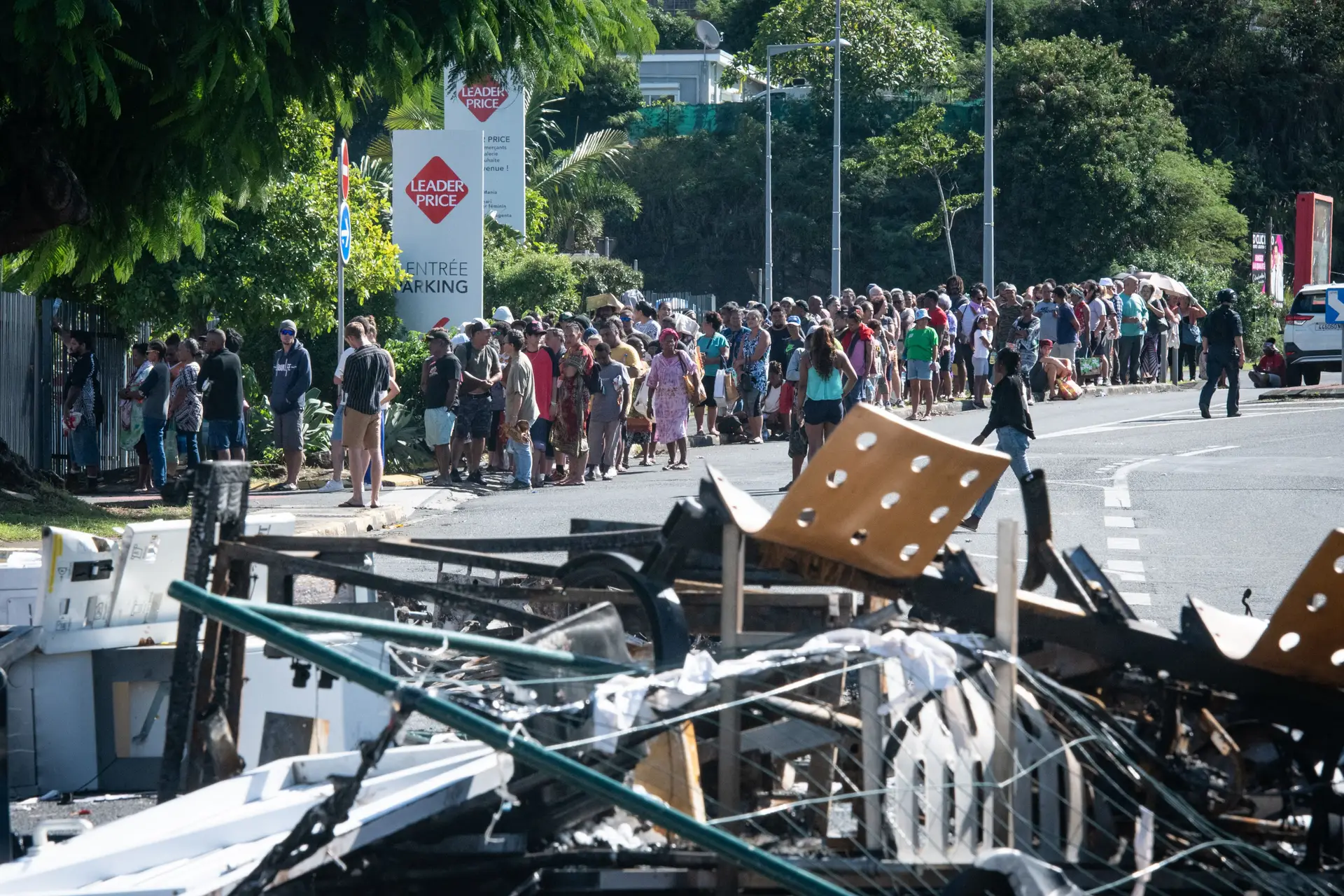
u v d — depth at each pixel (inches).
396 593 713.6
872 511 622.5
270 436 3107.8
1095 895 573.9
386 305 3572.8
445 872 590.6
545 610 914.1
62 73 1649.9
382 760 660.1
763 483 2484.0
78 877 556.7
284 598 760.3
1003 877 511.8
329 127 3144.7
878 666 590.9
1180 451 2829.7
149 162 2031.3
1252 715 644.7
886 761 583.5
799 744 632.4
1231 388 3550.7
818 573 644.1
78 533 850.1
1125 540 1838.1
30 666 844.0
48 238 2204.7
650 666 638.5
